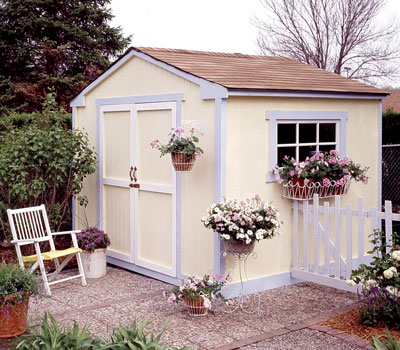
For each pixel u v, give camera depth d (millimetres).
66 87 21375
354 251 7992
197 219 6953
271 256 7148
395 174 12453
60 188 9531
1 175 8508
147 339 4230
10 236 8945
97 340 4301
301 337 5383
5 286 5383
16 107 20469
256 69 8016
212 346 5180
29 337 4406
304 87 7281
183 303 6566
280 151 7285
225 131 6566
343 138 7949
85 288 7344
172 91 7277
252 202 6480
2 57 21562
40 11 22109
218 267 6613
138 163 8016
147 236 7902
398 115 13898
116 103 8375
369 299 5648
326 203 6828
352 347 5090
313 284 7395
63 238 10016
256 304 6484
